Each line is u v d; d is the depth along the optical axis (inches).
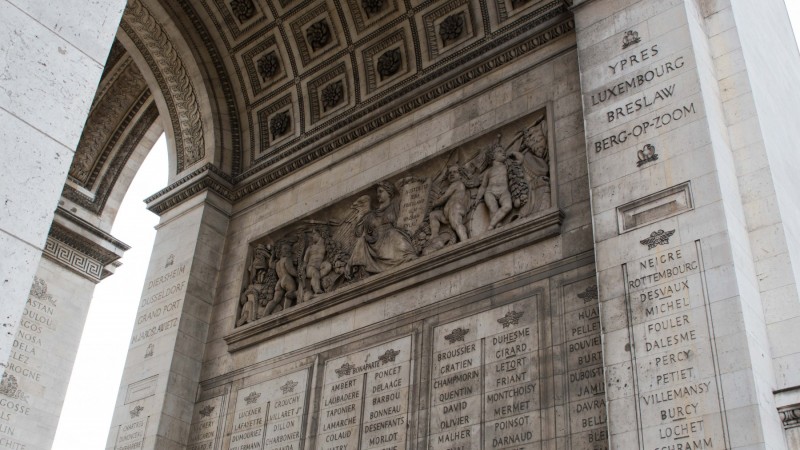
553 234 643.5
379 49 921.5
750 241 539.5
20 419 1048.8
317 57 970.1
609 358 506.3
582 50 652.7
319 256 842.2
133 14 1034.1
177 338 860.6
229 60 1033.5
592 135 605.3
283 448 731.4
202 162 994.7
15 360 1067.3
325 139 903.7
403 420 655.8
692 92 566.9
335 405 717.3
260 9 996.6
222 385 835.4
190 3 1018.7
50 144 372.5
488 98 775.7
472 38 837.2
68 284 1161.4
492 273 669.9
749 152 572.1
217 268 933.8
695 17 619.5
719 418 444.8
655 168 555.5
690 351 474.6
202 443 810.8
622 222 550.9
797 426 453.4
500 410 600.4
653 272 516.4
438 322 682.2
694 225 515.5
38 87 375.9
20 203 352.8
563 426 561.6
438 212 756.0
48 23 390.0
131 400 864.3
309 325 793.6
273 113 1007.6
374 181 832.3
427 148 802.2
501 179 717.3
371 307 748.0
